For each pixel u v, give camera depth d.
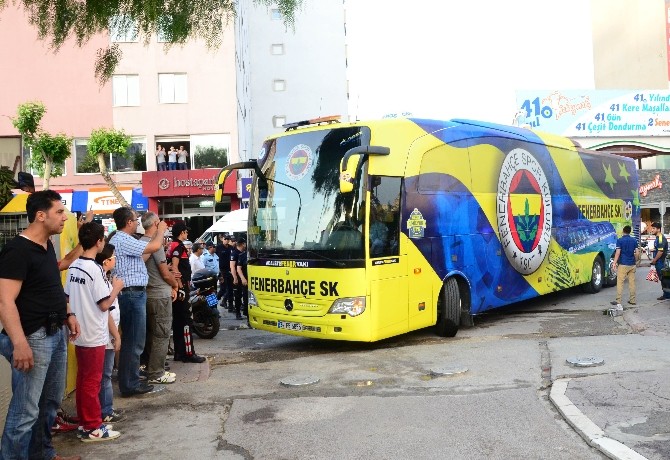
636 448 4.89
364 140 9.31
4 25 27.86
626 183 18.53
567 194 14.65
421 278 9.90
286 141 10.11
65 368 5.00
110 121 28.53
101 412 6.08
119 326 7.00
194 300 11.32
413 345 9.85
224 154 29.11
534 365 7.95
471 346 9.48
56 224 4.63
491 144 11.91
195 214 28.53
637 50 52.62
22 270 4.44
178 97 29.03
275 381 7.76
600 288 16.39
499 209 11.94
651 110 39.78
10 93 27.89
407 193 9.77
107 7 8.41
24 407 4.52
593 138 39.59
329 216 9.34
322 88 50.03
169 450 5.40
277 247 9.80
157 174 27.72
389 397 6.77
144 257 7.14
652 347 8.66
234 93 29.09
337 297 9.09
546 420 5.80
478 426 5.70
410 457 5.03
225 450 5.35
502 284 11.91
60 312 4.71
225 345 10.80
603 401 6.14
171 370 8.41
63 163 25.48
